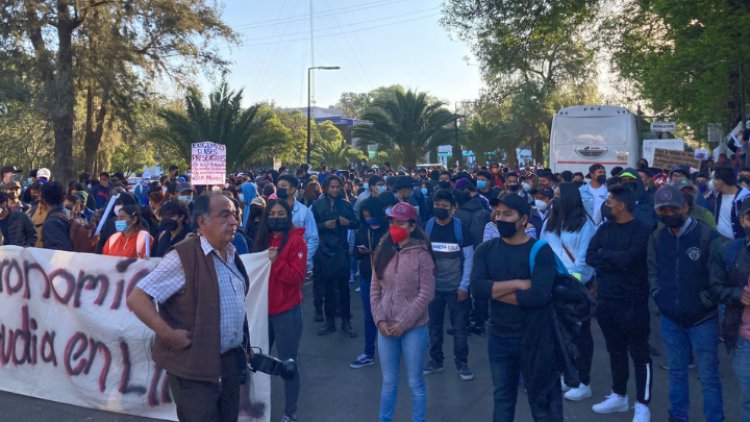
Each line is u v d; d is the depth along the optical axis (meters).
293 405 4.89
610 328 4.98
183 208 5.66
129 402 5.09
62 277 5.39
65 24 24.75
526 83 42.62
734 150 17.38
